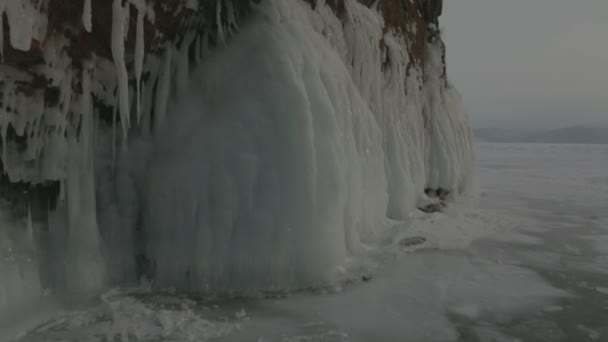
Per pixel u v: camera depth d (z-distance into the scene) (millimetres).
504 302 3912
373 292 4020
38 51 2949
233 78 4172
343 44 5719
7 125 3090
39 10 2902
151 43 3826
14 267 3240
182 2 3787
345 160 4449
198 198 3869
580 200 11461
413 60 8523
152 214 3969
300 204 3943
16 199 3418
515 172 22219
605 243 6402
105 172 3967
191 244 3885
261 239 3857
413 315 3555
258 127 3973
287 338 3051
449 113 9945
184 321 3240
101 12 3301
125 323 3145
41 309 3273
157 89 4059
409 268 4852
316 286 4008
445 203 8656
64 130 3496
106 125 3969
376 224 5762
